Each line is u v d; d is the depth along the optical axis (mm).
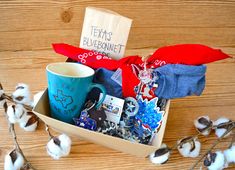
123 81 507
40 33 737
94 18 523
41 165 511
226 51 828
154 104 513
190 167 539
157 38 791
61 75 453
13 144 538
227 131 563
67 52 522
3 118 580
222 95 698
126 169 522
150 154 516
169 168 532
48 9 712
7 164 477
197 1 762
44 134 561
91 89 510
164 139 580
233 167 543
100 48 541
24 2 695
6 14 700
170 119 624
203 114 645
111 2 726
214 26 810
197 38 817
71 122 509
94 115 497
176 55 509
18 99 528
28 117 542
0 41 727
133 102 514
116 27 525
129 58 526
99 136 466
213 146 541
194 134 596
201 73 493
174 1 750
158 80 510
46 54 741
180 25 788
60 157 523
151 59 526
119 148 510
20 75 676
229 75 753
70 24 740
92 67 521
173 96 507
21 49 746
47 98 517
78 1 714
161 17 766
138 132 516
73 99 479
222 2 779
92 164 522
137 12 748
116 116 506
